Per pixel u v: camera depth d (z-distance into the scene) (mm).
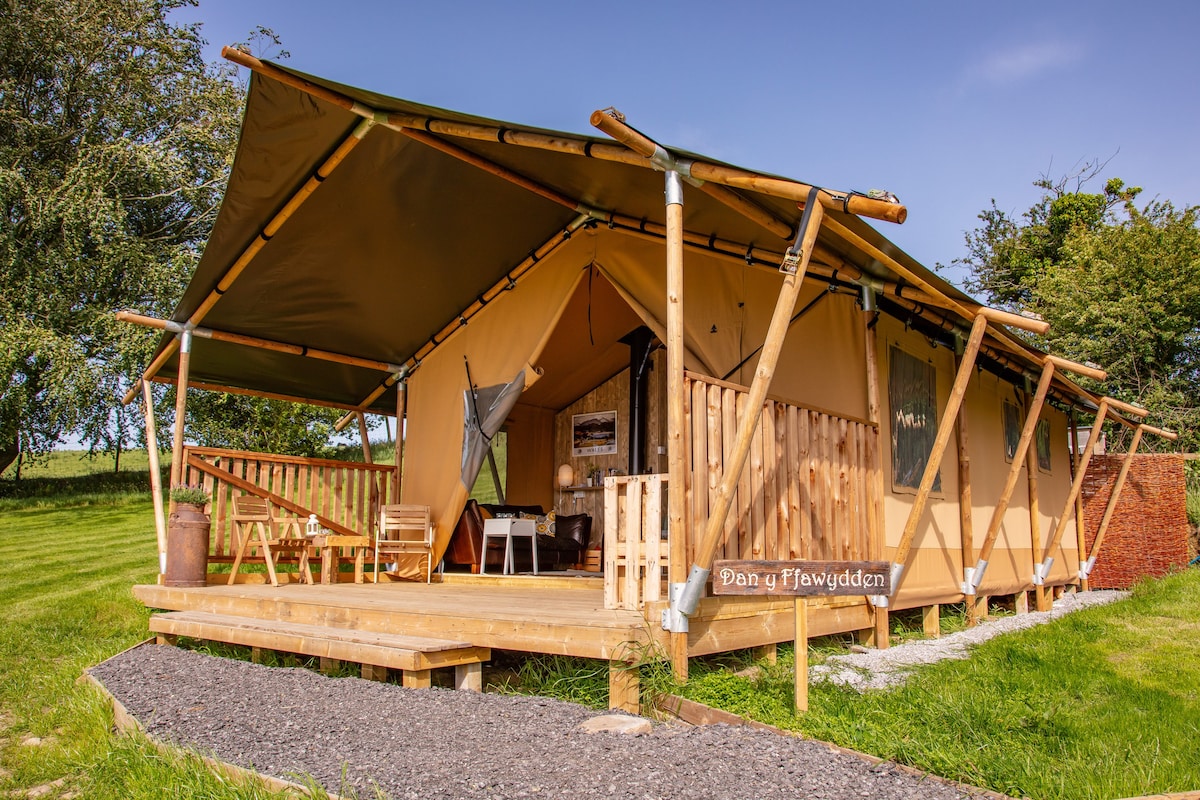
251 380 9609
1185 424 17984
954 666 5453
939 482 7965
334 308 8086
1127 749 3684
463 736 3396
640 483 4895
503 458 10672
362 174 6184
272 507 8164
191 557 7227
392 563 8688
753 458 5164
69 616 7648
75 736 4223
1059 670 5469
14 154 18766
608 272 6992
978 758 3268
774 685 4426
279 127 5453
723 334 6398
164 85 21219
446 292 8125
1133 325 18953
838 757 3213
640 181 5504
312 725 3707
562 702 3955
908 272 5590
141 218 20500
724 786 2830
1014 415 10234
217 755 3377
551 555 9750
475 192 6617
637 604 4809
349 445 20688
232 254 6895
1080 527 12297
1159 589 9969
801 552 5500
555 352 9547
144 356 17047
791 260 4242
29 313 17719
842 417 6219
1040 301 22422
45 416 18672
